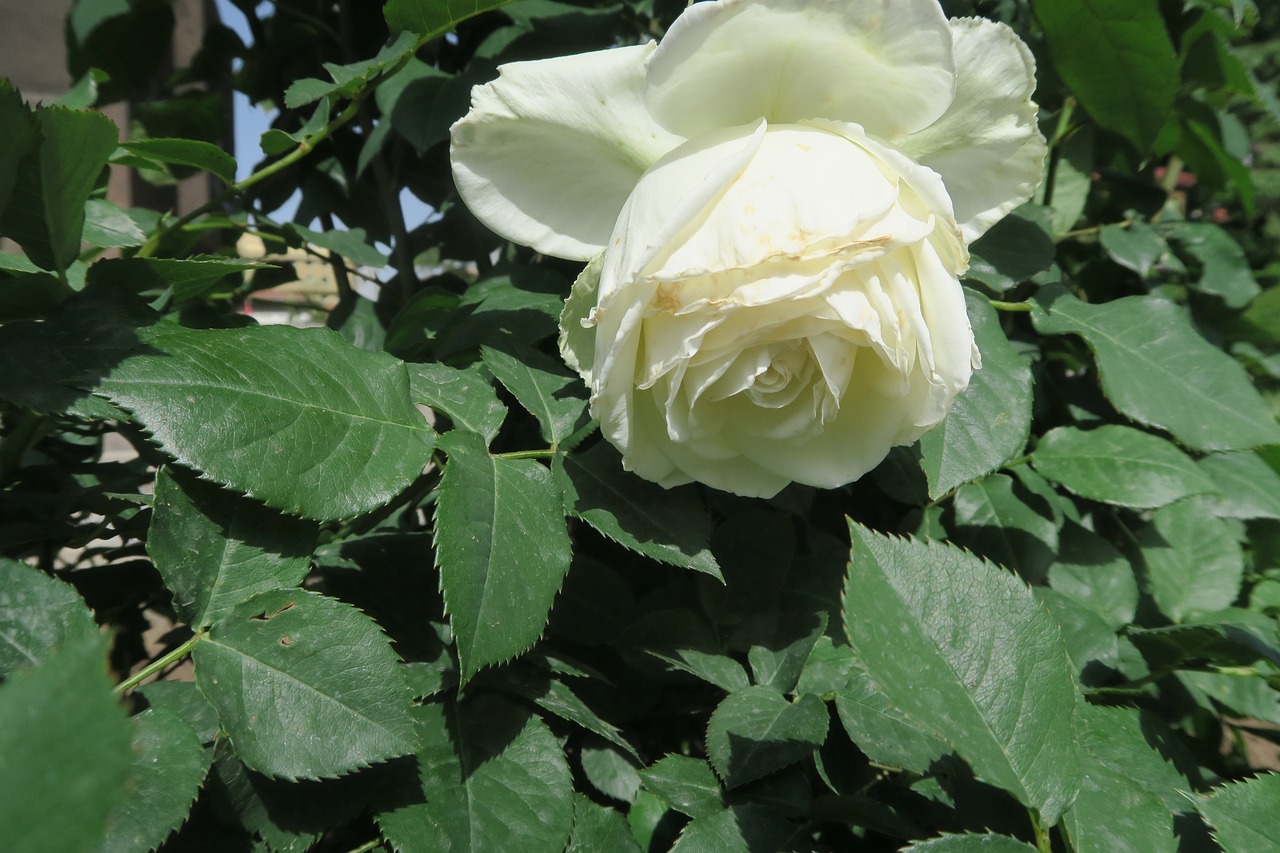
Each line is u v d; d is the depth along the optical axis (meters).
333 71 0.32
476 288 0.35
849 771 0.28
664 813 0.29
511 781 0.25
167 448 0.23
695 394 0.24
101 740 0.12
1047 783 0.22
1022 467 0.34
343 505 0.24
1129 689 0.29
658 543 0.26
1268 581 0.37
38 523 0.28
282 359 0.25
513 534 0.25
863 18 0.23
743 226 0.22
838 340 0.24
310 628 0.23
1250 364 0.46
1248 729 0.35
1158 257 0.39
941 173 0.27
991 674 0.23
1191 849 0.26
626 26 0.44
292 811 0.24
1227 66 0.38
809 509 0.34
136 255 0.33
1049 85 0.39
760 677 0.29
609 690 0.32
